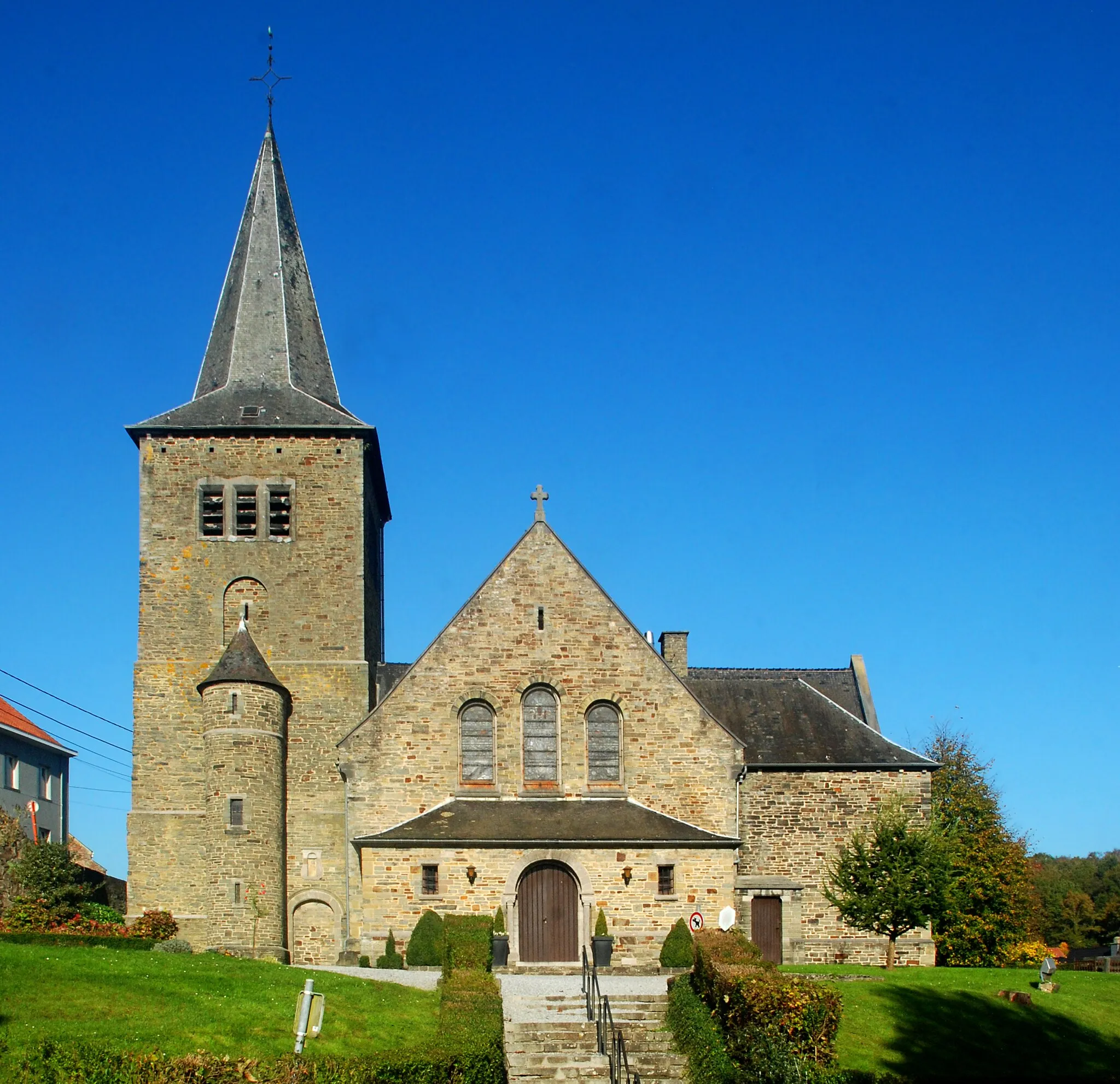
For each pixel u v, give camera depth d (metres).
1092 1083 28.50
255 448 45.41
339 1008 27.22
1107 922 97.56
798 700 46.50
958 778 61.53
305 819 42.41
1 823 44.56
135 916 41.78
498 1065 25.52
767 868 42.66
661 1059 27.45
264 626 44.16
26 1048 21.28
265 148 50.91
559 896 39.06
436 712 41.53
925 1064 28.64
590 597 42.75
